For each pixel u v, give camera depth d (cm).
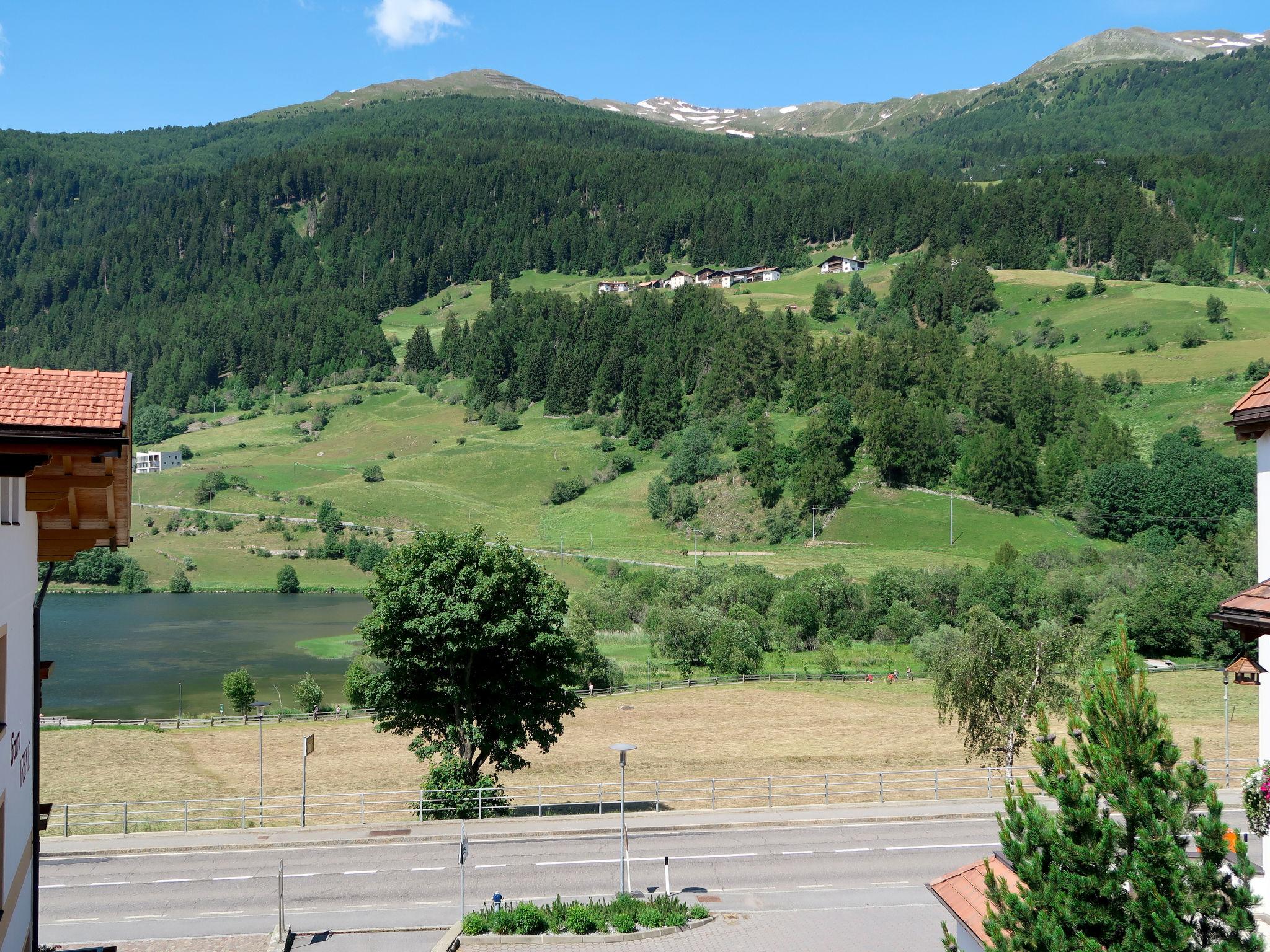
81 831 4409
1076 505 17925
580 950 3020
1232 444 18638
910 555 16688
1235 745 6144
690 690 9344
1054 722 6281
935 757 6003
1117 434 18950
